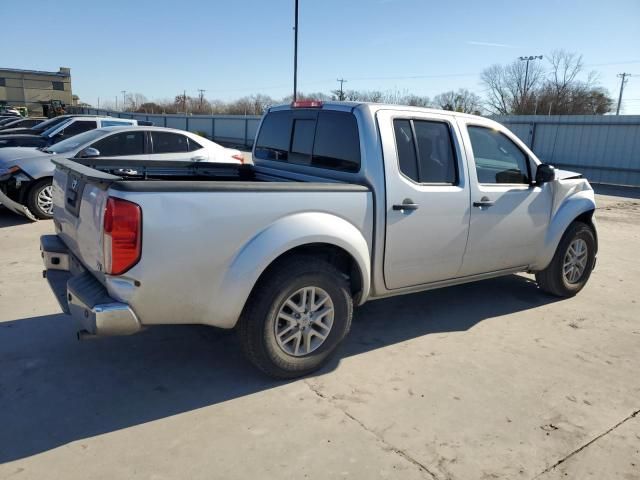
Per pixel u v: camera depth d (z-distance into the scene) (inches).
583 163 807.1
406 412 126.6
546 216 194.9
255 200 124.3
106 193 112.0
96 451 107.7
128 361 147.4
